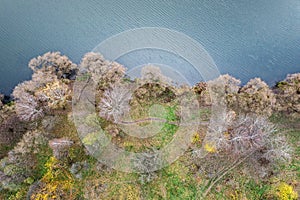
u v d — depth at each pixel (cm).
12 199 2912
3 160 3052
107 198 2966
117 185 3023
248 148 3169
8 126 3281
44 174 3044
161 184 3027
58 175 3008
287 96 3291
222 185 3025
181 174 3078
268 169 3084
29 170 3053
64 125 3288
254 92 3291
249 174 3073
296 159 3145
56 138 3212
